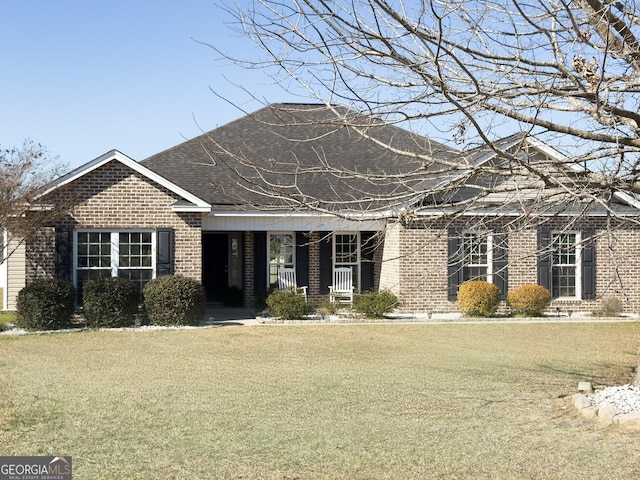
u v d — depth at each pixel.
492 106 7.11
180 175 23.62
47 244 20.53
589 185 7.54
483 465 7.93
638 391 10.58
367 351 16.00
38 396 11.23
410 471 7.75
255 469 7.84
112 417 9.99
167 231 20.92
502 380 12.79
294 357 15.16
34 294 18.91
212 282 26.77
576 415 10.05
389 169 23.56
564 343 17.39
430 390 11.88
